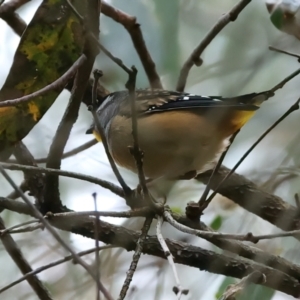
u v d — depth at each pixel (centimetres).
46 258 920
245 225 871
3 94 664
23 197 460
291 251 764
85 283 862
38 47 655
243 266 702
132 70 476
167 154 792
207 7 1024
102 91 924
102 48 473
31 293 911
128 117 799
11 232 575
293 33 731
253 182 857
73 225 687
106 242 696
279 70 994
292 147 870
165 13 916
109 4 856
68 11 641
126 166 842
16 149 731
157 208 608
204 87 1023
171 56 925
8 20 848
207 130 776
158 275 877
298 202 636
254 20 994
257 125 1005
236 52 969
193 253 707
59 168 643
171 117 777
